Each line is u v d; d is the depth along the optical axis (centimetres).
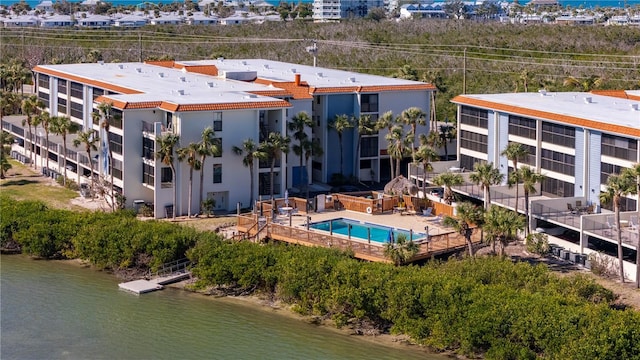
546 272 6900
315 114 10994
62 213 8869
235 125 9612
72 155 11350
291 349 6488
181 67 13638
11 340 6600
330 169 11000
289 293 7088
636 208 8119
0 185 11000
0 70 15712
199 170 9438
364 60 18750
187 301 7419
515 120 9488
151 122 9688
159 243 7906
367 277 6800
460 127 10412
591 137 8538
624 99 10225
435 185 10144
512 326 6016
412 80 12912
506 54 18338
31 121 11931
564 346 5753
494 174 8350
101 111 9831
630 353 5631
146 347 6512
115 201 9694
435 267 7200
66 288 7719
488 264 7006
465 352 6331
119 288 7700
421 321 6378
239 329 6844
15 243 8788
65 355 6362
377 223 9050
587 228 7838
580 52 18238
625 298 6912
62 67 12812
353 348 6512
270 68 13362
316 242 8088
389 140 10344
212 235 8062
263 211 9238
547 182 9150
